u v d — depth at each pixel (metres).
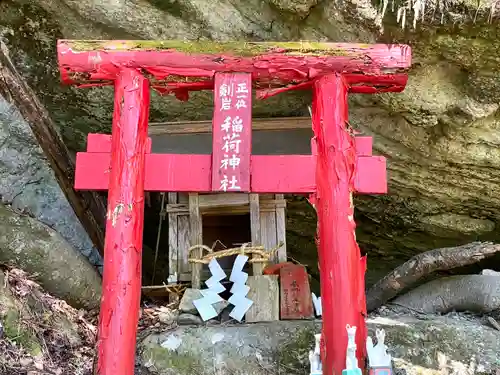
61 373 3.50
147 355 3.77
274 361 3.72
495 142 4.67
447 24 3.83
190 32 4.37
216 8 4.24
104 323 3.04
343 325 3.04
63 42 3.37
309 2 3.98
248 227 5.62
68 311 4.15
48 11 4.34
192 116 5.18
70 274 4.14
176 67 3.39
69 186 4.88
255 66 3.40
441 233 5.88
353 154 3.32
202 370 3.69
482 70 4.10
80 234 5.64
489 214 5.52
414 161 5.09
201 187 3.30
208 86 3.52
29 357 3.46
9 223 3.97
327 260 3.16
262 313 4.18
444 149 4.84
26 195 5.41
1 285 3.69
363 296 3.17
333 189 3.23
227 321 4.22
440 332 3.99
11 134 5.32
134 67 3.40
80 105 5.06
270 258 4.65
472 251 4.68
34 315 3.77
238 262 4.39
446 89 4.36
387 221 5.96
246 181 3.24
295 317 4.19
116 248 3.13
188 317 4.18
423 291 5.00
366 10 3.86
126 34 4.44
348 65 3.40
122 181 3.22
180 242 4.70
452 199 5.40
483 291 4.59
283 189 3.30
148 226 6.46
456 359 3.78
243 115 3.32
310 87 3.53
